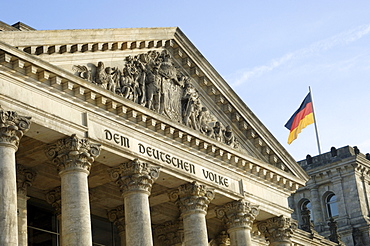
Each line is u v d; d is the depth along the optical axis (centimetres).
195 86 6594
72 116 5394
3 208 4719
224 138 6788
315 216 11894
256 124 7088
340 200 11688
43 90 5212
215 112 6794
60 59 5428
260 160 7050
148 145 5947
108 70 5712
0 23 5328
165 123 6016
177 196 6344
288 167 7469
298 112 9769
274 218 7306
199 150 6438
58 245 6100
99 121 5581
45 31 5225
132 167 5759
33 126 5128
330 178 11906
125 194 5781
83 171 5356
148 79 6072
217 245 7406
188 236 6241
